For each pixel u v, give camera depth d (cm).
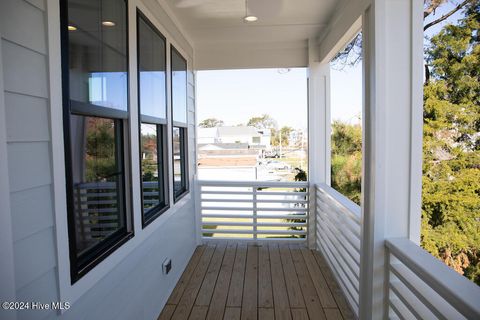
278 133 1580
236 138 1656
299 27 357
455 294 119
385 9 188
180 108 344
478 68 241
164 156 285
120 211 197
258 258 381
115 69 181
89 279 145
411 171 190
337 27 301
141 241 214
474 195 234
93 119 164
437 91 256
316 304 272
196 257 386
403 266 183
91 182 162
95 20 158
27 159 108
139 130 213
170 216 289
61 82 125
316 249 413
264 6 297
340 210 292
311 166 413
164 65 281
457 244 233
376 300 196
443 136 250
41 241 114
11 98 101
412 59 188
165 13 284
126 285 191
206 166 1236
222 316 253
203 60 423
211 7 297
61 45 125
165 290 273
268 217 434
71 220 131
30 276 108
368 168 206
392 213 192
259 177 1045
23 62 106
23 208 106
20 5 105
